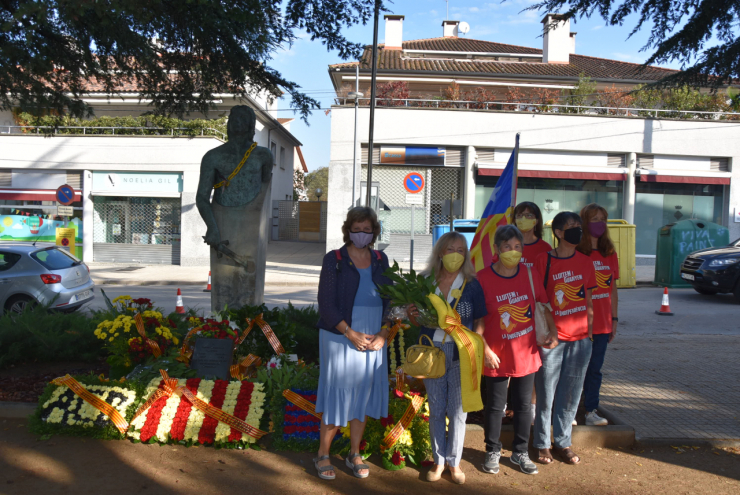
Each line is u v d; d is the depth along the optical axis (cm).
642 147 2053
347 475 388
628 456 435
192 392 432
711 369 700
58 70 697
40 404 442
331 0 684
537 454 434
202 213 621
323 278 376
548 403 415
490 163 2025
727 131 2062
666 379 650
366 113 2003
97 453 406
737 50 743
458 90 2117
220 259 628
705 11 708
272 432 432
